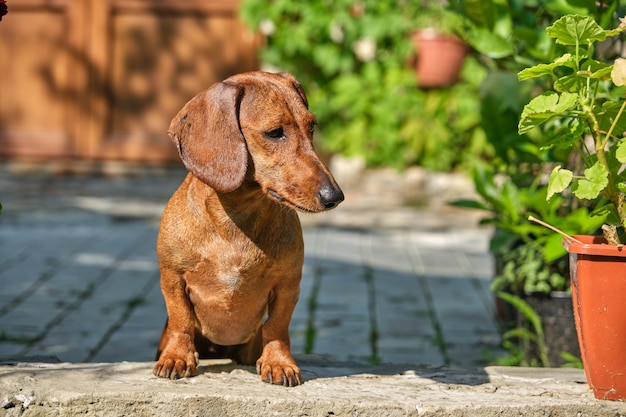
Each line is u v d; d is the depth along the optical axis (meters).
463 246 9.24
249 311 3.88
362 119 12.02
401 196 11.25
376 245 9.20
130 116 11.66
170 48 11.62
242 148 3.53
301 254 3.82
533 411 3.57
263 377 3.78
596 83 3.61
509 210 5.25
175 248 3.74
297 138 3.62
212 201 3.67
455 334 6.35
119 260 8.25
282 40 11.71
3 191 10.88
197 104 3.62
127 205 10.53
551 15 5.67
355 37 11.77
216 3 11.58
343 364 4.32
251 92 3.64
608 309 3.54
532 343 5.51
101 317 6.54
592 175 3.47
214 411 3.54
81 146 11.62
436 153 11.90
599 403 3.60
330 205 3.51
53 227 9.53
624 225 3.65
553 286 5.37
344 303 7.07
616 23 5.12
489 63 6.18
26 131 11.66
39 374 3.76
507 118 5.65
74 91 11.60
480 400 3.62
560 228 4.66
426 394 3.70
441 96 11.98
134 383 3.67
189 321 3.86
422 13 11.97
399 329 6.43
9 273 7.65
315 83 12.20
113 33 11.59
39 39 11.59
